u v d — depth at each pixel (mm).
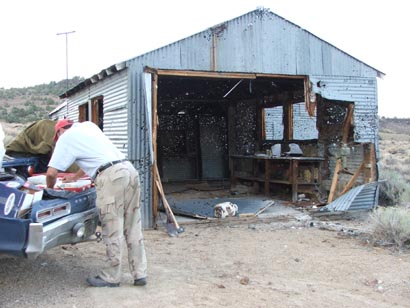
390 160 27219
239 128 16234
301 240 7672
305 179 11930
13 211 4215
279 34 9977
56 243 4547
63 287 4707
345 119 10859
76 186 4918
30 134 6129
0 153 4680
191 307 4273
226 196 13102
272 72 9914
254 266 6023
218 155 17219
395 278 5582
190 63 9188
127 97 8727
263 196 12805
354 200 10312
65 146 4629
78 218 4762
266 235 8062
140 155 8758
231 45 9555
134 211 4883
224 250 6902
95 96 11477
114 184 4660
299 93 12898
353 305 4574
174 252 6734
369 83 10719
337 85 10438
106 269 4793
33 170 5902
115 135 9484
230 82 13039
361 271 5871
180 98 16016
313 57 10250
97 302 4293
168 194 13664
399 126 75188
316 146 12039
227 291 4832
